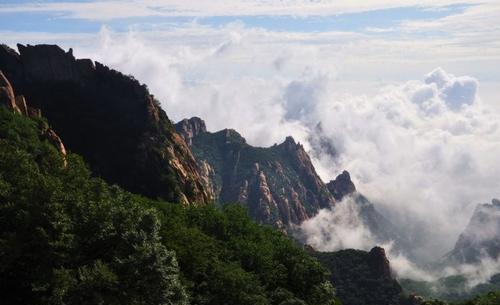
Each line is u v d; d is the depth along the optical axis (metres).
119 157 166.88
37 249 54.97
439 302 162.25
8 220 57.44
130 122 179.38
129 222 60.84
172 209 102.06
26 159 70.12
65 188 67.69
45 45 185.38
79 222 59.69
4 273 56.34
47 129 132.62
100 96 183.88
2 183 60.41
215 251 87.75
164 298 56.38
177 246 77.81
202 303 73.44
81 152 165.00
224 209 112.19
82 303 52.31
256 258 92.94
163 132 187.12
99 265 53.66
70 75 185.62
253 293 80.88
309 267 100.50
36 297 55.28
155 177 164.25
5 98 129.25
